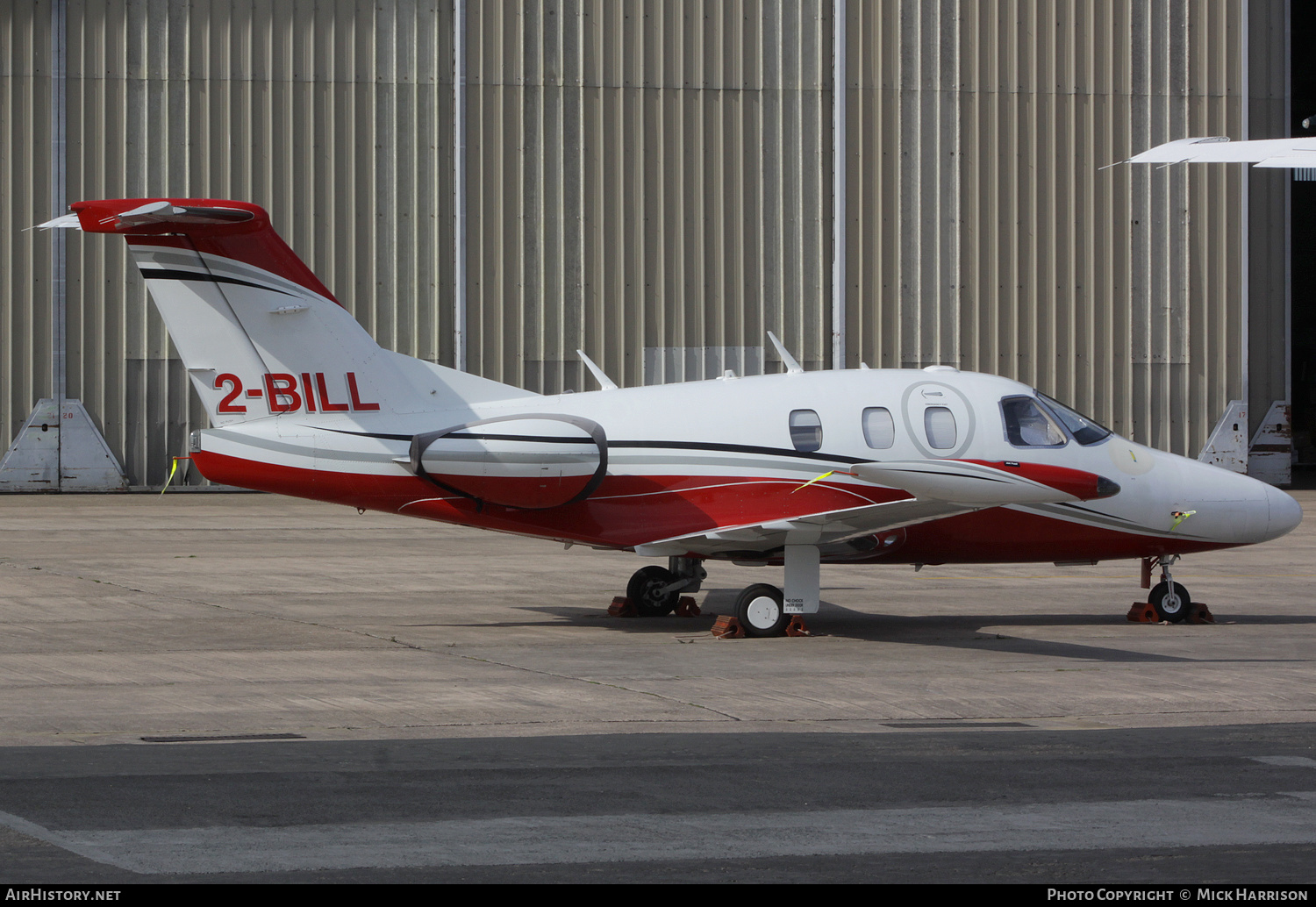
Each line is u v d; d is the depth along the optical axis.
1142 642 58.09
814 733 40.16
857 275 130.12
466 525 58.97
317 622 61.50
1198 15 133.25
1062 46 131.50
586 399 60.41
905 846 29.03
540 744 38.34
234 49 122.50
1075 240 132.38
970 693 46.59
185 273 55.72
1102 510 62.41
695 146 127.75
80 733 39.28
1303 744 38.97
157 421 123.88
